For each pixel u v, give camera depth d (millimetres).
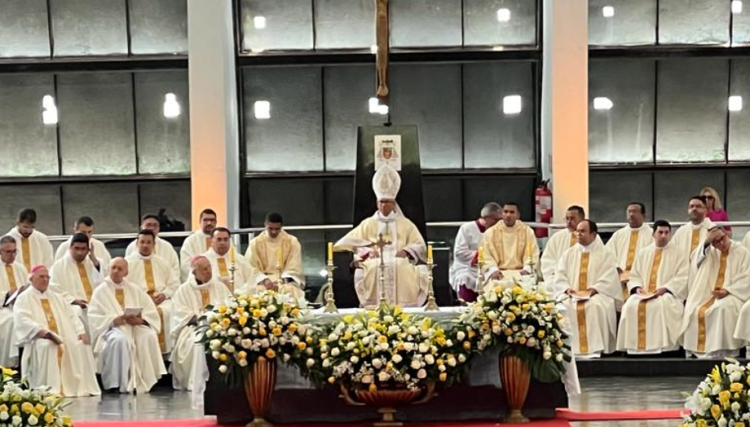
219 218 16062
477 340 9406
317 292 15898
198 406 10172
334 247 11719
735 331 12523
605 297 12930
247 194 17391
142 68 16953
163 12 16906
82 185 17234
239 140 17281
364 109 17266
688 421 7281
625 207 17266
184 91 17125
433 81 17250
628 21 16844
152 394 12133
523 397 9477
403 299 11305
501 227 13727
